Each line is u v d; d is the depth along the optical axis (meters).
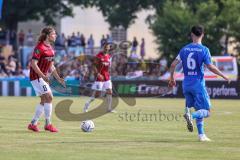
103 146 30.84
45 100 37.16
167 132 37.97
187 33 104.00
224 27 105.88
